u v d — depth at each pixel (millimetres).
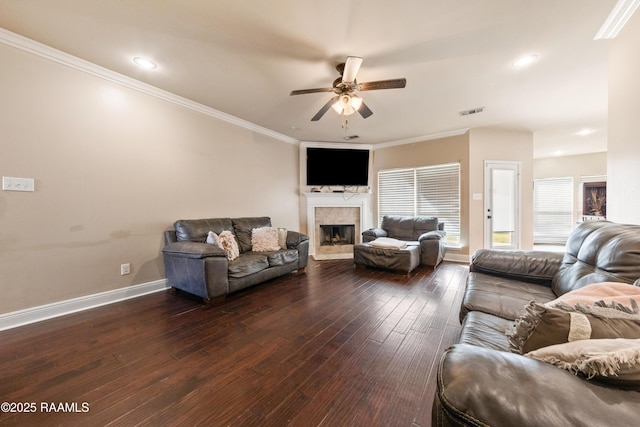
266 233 3707
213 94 3141
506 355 705
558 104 3475
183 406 1305
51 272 2301
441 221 4965
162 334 2025
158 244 3076
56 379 1501
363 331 2068
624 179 1944
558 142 5586
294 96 3188
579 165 6703
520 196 4809
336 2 1725
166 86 2932
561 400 540
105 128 2615
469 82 2844
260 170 4469
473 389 583
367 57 2348
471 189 4625
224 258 2680
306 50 2244
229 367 1617
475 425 543
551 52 2299
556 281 1753
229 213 3932
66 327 2125
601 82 2859
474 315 1480
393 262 3783
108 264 2660
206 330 2094
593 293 1014
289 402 1330
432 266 4090
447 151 4844
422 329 2098
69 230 2398
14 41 2070
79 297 2469
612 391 569
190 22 1913
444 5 1755
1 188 2055
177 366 1626
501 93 3119
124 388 1430
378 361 1673
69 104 2379
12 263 2109
